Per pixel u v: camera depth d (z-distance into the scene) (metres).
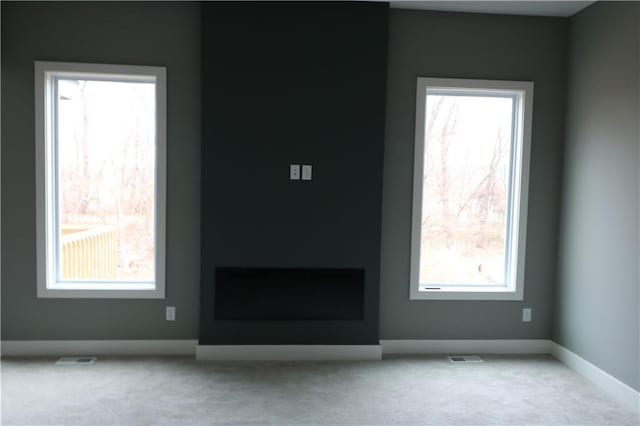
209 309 3.43
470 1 3.34
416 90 3.54
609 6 3.08
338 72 3.41
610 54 3.06
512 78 3.60
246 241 3.43
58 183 3.50
